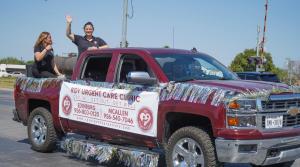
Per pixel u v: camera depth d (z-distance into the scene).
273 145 5.84
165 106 6.33
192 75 6.83
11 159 8.09
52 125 8.41
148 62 6.86
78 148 7.75
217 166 5.96
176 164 6.32
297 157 6.31
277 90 5.97
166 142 6.51
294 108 6.18
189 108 6.03
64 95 8.09
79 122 7.78
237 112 5.66
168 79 6.58
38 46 9.02
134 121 6.79
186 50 7.57
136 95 6.75
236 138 5.63
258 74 18.81
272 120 5.91
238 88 5.88
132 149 6.92
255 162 5.80
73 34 9.67
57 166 7.60
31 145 8.88
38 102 9.00
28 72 9.33
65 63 8.80
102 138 7.48
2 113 15.64
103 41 9.88
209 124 6.22
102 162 7.67
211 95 5.88
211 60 7.51
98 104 7.38
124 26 18.14
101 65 7.67
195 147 6.12
